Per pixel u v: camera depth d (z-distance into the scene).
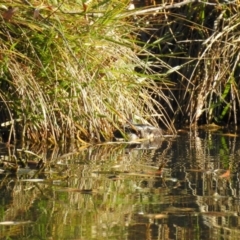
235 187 7.13
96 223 5.69
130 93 11.40
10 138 10.16
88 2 10.70
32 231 5.44
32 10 9.96
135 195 6.70
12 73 10.05
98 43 10.63
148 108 11.94
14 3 9.84
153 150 9.78
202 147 10.10
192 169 8.16
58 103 10.47
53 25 9.80
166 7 12.22
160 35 13.66
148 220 5.79
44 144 10.18
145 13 11.91
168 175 7.77
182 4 12.38
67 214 5.94
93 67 10.62
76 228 5.53
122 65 11.14
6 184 7.20
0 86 10.29
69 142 10.39
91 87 10.35
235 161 8.76
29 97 10.11
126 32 11.71
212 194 6.78
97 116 10.56
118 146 10.20
